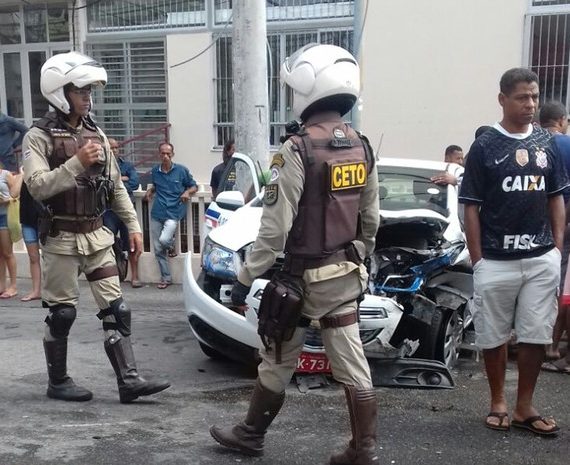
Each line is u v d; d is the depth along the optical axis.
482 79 10.88
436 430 3.96
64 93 3.99
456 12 10.83
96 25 13.30
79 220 4.07
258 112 7.12
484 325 3.86
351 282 3.23
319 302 3.19
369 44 11.24
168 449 3.63
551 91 10.73
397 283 4.71
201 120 12.69
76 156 3.79
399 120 11.30
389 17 11.11
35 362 5.16
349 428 3.96
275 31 12.22
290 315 3.12
